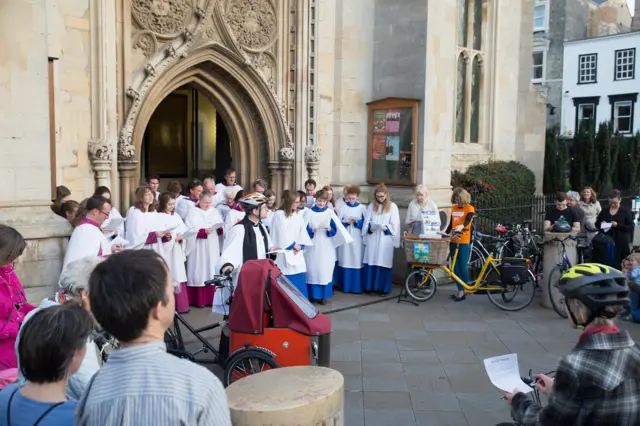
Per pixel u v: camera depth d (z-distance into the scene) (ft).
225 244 20.57
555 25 102.94
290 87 34.73
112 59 27.68
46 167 22.00
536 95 46.73
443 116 34.55
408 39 34.22
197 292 27.68
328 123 36.11
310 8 34.45
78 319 7.39
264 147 34.86
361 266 31.30
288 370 12.41
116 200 28.07
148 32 29.17
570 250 27.55
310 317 15.92
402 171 34.68
